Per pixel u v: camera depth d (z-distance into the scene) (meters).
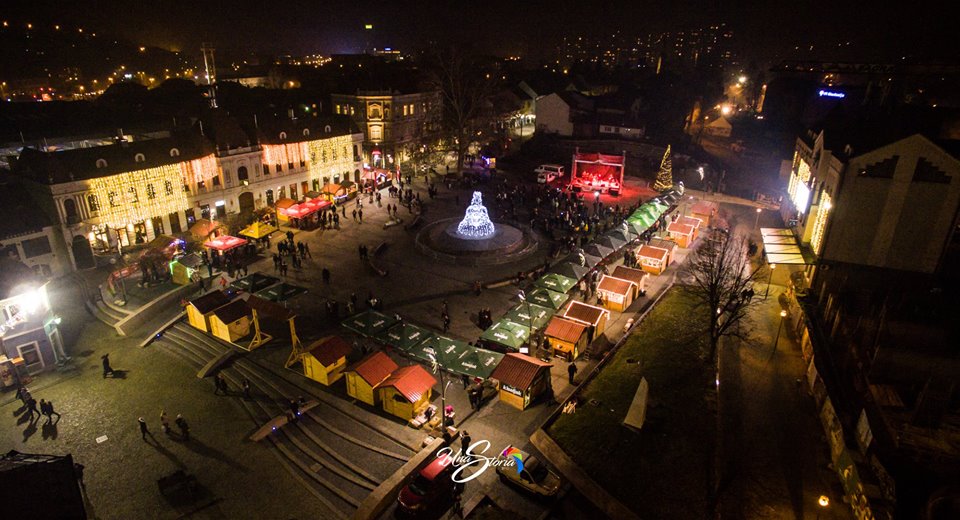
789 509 24.88
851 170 38.19
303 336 39.66
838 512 24.70
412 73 99.38
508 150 99.19
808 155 49.94
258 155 64.19
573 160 76.94
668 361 36.41
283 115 70.56
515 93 125.81
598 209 67.56
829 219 39.84
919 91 79.06
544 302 40.47
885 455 25.61
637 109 111.31
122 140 53.28
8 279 34.44
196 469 27.92
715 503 25.05
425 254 54.00
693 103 121.56
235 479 27.34
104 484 26.84
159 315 43.28
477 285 45.72
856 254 39.94
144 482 27.06
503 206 68.88
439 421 30.69
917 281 38.72
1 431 30.45
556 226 62.09
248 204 64.75
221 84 102.25
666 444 28.84
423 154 84.56
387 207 66.62
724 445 28.69
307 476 27.64
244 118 65.56
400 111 85.44
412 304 44.16
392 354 37.25
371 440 29.81
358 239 58.16
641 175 85.88
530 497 25.97
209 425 31.14
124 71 171.38
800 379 34.53
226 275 48.91
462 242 53.53
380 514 25.34
